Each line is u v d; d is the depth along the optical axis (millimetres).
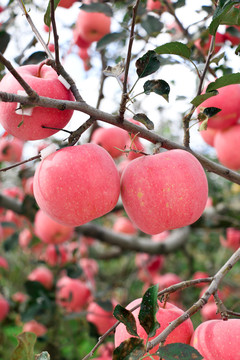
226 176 543
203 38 759
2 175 1188
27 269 1470
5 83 483
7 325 1151
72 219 469
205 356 431
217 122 701
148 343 376
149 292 397
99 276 1479
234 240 1188
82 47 993
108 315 950
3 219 1321
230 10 500
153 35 782
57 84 481
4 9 854
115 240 1249
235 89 660
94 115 473
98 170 456
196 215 483
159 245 1276
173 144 513
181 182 462
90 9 762
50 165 458
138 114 475
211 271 1371
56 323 1017
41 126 482
